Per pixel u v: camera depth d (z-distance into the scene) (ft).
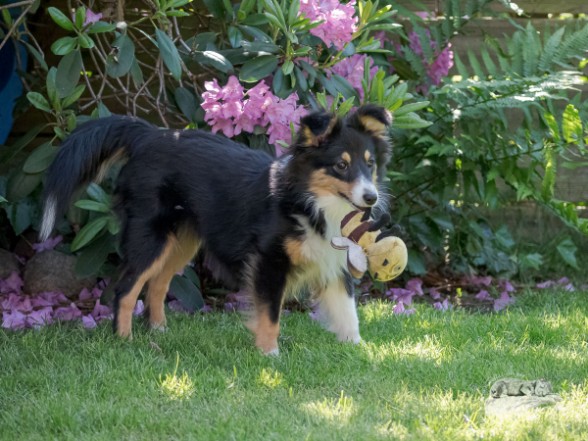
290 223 19.53
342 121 19.44
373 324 22.44
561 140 26.48
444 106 26.78
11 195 23.49
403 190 27.86
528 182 26.99
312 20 23.26
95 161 21.26
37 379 17.33
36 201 26.37
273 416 15.29
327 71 24.45
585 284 28.84
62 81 21.58
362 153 19.19
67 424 15.06
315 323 22.85
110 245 23.32
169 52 21.77
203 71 26.86
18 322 22.31
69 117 22.77
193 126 24.08
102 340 20.17
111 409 15.51
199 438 14.33
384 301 25.90
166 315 23.63
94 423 15.20
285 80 23.43
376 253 18.22
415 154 27.73
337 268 20.10
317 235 19.56
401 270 18.47
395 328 21.85
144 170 20.98
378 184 20.29
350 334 20.61
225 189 20.59
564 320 22.34
